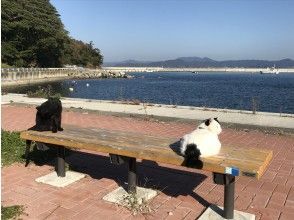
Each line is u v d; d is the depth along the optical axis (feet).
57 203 8.34
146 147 8.18
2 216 7.43
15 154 11.90
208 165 7.04
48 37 125.70
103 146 8.43
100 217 7.65
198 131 7.64
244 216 7.60
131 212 7.88
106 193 8.93
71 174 10.18
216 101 58.70
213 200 8.59
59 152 9.86
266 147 13.80
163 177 10.20
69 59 169.78
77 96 66.23
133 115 20.67
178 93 77.77
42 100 28.17
